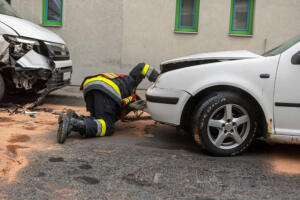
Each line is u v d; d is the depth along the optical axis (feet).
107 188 8.85
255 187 9.34
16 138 13.02
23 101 21.48
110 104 13.89
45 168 10.04
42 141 12.89
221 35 30.94
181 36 31.12
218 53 12.89
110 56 31.65
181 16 31.60
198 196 8.61
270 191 9.11
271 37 30.78
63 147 12.26
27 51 17.93
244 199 8.56
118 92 14.02
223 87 11.92
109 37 31.45
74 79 31.89
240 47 31.04
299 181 9.93
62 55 21.07
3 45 17.21
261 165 11.27
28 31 18.70
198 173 10.21
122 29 31.30
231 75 11.60
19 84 18.29
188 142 14.01
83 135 14.07
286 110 11.43
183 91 11.98
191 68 12.05
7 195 8.20
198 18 30.94
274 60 11.62
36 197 8.18
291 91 11.36
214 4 30.58
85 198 8.24
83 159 11.03
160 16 30.99
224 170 10.58
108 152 11.94
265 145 14.03
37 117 17.17
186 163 11.10
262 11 30.55
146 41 31.35
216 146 11.78
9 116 16.87
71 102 22.81
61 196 8.29
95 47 31.60
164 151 12.45
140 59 31.55
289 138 11.51
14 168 9.89
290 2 30.32
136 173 9.99
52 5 31.71
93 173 9.84
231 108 11.67
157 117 12.64
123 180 9.43
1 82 18.20
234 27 31.53
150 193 8.66
